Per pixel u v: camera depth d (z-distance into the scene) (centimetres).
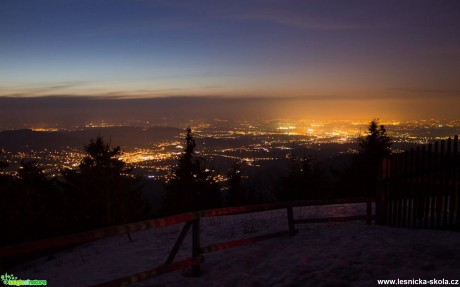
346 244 712
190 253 820
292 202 836
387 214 868
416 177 795
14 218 1705
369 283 521
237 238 925
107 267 811
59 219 1905
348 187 2794
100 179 1955
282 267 623
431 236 709
